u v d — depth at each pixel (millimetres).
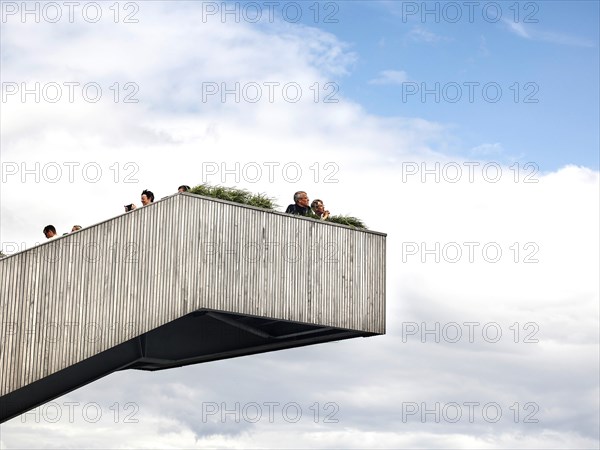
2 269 21031
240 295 23422
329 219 25500
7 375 20875
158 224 22688
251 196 24141
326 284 24703
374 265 25641
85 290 21766
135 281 22266
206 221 23234
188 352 27188
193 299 22844
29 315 21203
